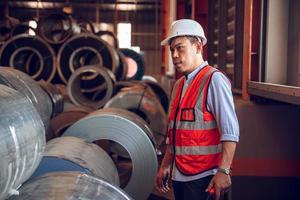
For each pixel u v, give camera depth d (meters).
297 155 3.96
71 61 7.88
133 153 3.54
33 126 1.93
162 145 5.51
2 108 1.77
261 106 3.96
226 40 5.16
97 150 3.11
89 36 7.93
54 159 2.60
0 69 3.49
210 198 2.44
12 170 1.69
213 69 2.44
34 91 3.57
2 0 15.52
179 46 2.46
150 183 3.58
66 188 1.99
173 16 9.72
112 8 16.83
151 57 17.69
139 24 17.67
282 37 3.68
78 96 6.95
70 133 3.54
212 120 2.41
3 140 1.67
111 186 2.18
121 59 9.24
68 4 15.45
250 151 3.96
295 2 3.48
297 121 3.95
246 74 3.99
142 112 5.62
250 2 3.92
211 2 5.99
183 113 2.46
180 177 2.50
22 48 7.96
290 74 3.58
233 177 3.96
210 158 2.44
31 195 1.91
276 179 3.97
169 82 10.68
